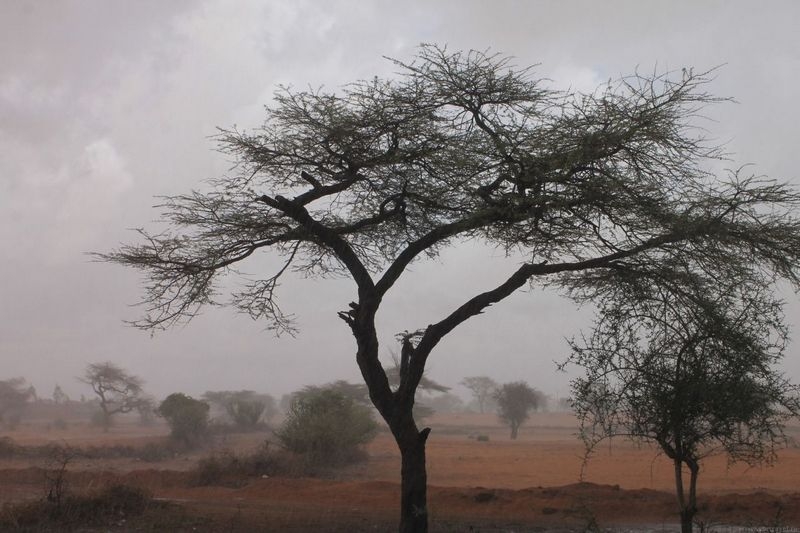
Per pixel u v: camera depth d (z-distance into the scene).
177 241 12.37
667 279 10.64
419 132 11.37
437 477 27.89
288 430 31.47
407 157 11.64
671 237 10.41
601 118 10.32
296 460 27.25
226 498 19.03
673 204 10.53
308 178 12.09
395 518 15.34
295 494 19.22
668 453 9.24
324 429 30.53
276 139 11.73
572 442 51.44
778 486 23.22
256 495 19.44
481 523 14.90
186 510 15.62
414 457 11.58
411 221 13.22
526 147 10.66
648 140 10.16
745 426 9.16
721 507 15.85
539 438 68.62
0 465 30.97
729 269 10.27
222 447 44.25
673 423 9.07
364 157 11.81
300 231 12.30
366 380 11.81
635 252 10.99
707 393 8.92
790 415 9.07
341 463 30.14
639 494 17.53
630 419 9.27
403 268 12.02
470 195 11.59
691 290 10.52
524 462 33.75
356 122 11.27
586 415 9.35
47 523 13.55
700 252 10.43
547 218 11.23
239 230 12.55
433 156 11.42
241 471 24.39
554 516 15.69
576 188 10.77
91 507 14.47
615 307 9.92
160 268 12.62
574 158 10.15
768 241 10.30
